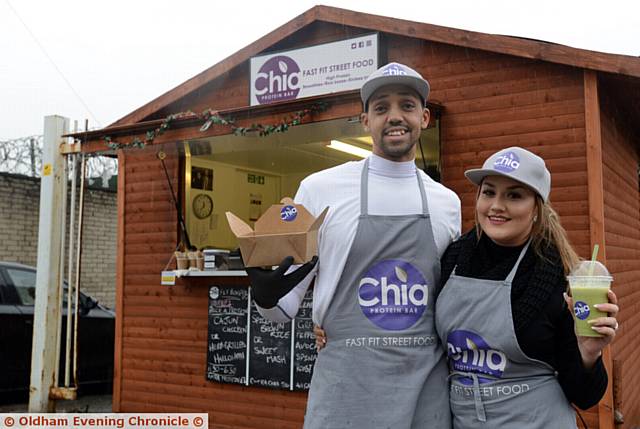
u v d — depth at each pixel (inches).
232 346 232.5
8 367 277.7
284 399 222.2
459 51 207.3
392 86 92.4
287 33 233.3
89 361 303.3
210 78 248.4
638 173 287.1
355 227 92.0
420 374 87.4
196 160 280.5
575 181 186.2
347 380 88.1
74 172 254.5
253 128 206.7
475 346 83.7
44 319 251.0
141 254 264.2
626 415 212.5
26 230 415.5
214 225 288.5
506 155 85.0
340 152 279.0
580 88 186.9
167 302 253.8
